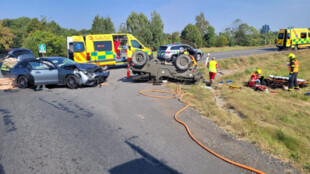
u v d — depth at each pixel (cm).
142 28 3672
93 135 479
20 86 971
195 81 1023
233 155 400
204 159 385
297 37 2600
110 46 1454
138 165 365
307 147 449
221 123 548
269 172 349
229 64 1756
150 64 1020
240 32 5328
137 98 782
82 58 1383
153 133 490
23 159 383
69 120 570
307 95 928
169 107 679
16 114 617
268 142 452
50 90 931
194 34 4397
